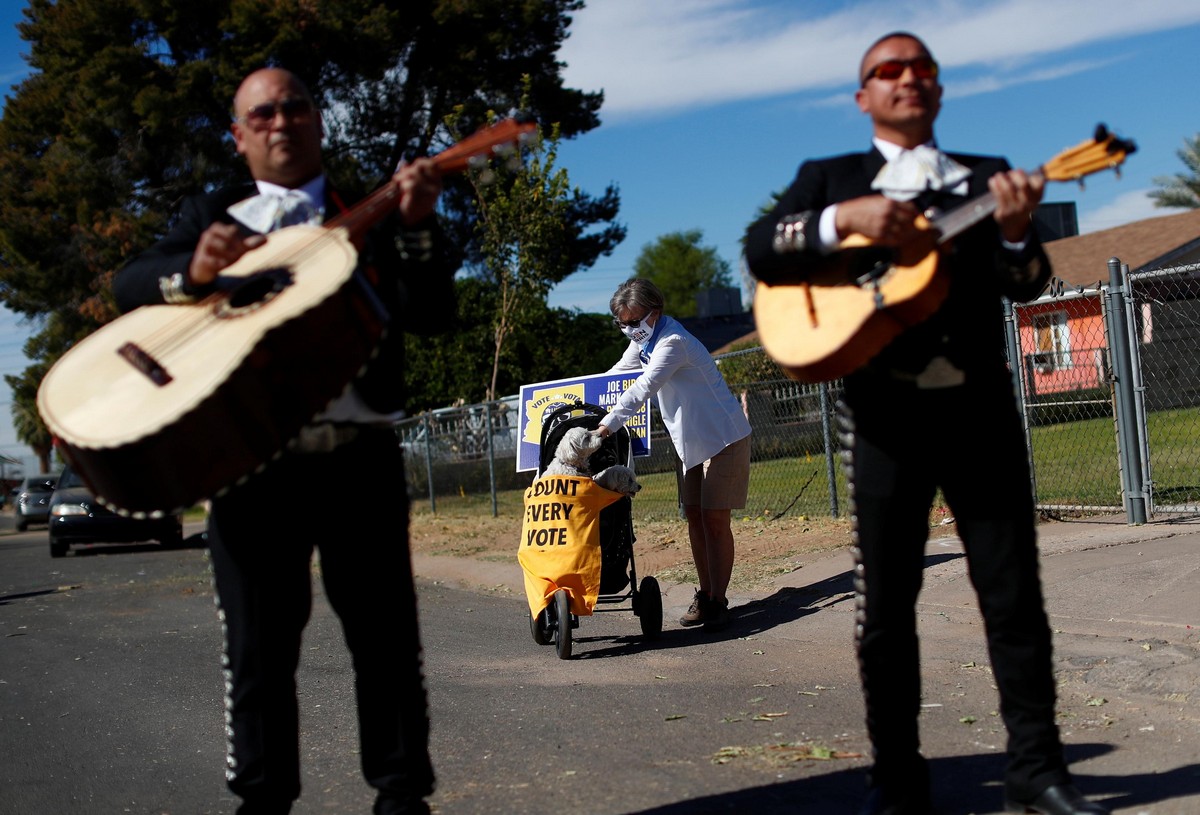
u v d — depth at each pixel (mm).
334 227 2912
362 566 2994
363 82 30094
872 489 3045
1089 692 4395
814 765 3801
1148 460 7699
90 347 2875
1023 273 2883
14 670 7246
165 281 2893
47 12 29609
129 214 28891
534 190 23703
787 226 2936
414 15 29703
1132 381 7699
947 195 2906
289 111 3008
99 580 13250
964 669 4914
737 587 7488
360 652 3043
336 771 4273
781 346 2990
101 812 4043
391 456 3049
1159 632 4969
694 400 6430
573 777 3904
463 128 30609
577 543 6066
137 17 28094
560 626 6035
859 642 3127
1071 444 12312
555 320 28062
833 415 11070
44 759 4863
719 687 5098
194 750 4824
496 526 13500
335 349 2727
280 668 2967
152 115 26875
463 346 27500
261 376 2652
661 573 8383
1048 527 7918
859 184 3014
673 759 4016
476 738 4555
